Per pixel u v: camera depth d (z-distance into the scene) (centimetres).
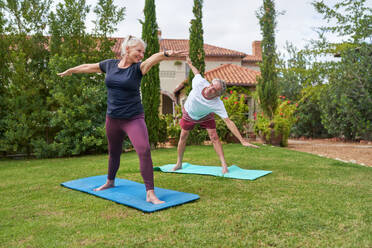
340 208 272
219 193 337
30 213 270
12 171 525
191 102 458
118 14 890
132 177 450
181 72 1839
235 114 1064
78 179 428
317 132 1547
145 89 928
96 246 195
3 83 803
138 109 324
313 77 1172
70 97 813
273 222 235
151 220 247
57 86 791
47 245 198
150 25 929
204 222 238
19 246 197
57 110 794
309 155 686
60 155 782
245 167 530
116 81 310
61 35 851
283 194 326
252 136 1244
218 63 2077
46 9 834
